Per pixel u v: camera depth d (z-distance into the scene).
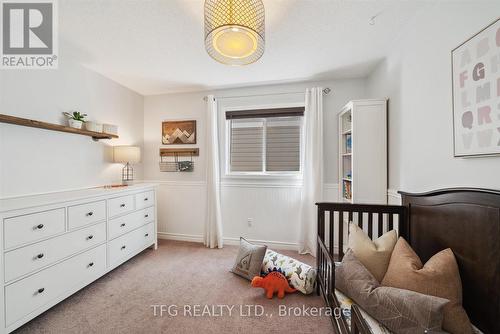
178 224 3.41
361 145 2.27
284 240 3.09
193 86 3.12
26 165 1.92
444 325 1.05
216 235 3.13
